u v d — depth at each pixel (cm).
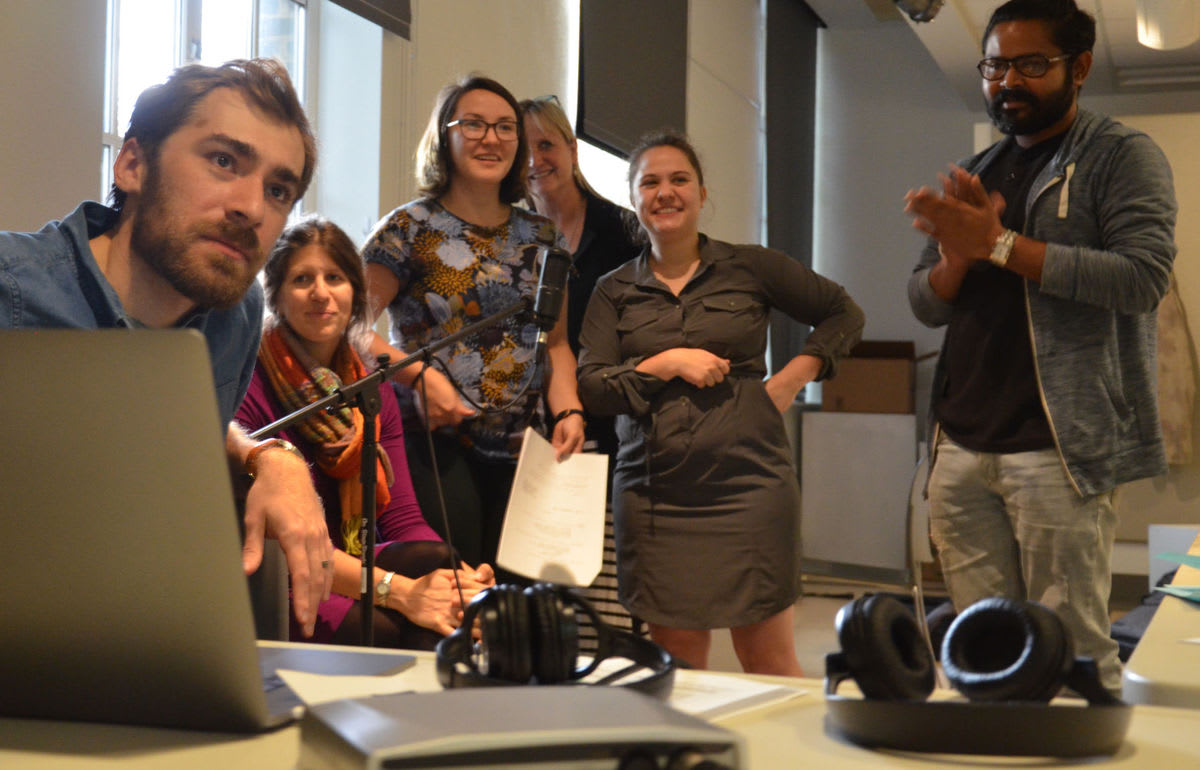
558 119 317
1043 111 213
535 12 475
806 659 418
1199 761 64
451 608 197
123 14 312
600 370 252
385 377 152
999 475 211
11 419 64
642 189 257
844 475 666
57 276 114
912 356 701
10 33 236
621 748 51
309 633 112
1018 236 202
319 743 54
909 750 65
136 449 62
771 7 675
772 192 678
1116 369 203
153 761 61
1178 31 370
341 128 387
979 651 71
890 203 747
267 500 114
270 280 219
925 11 429
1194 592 130
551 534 176
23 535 65
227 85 110
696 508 242
